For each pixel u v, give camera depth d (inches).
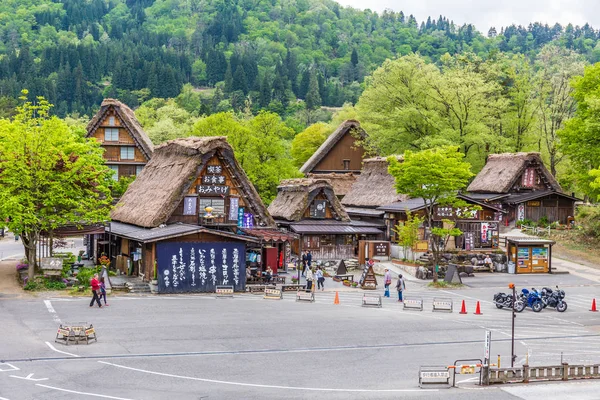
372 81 4594.0
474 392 1309.1
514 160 3816.4
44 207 2287.2
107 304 2037.4
